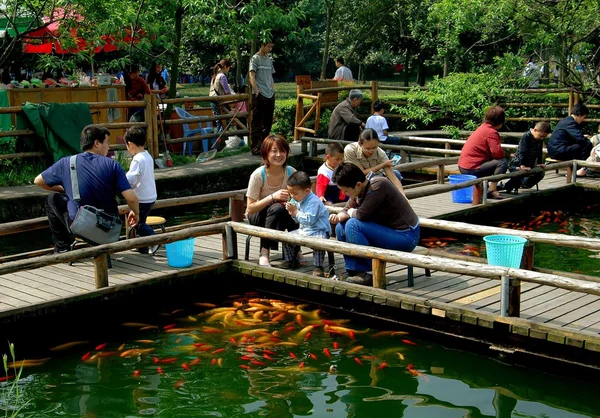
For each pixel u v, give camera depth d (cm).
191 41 2175
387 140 1296
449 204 967
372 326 598
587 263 798
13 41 1210
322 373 513
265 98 1280
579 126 1156
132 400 474
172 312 635
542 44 1285
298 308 629
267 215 665
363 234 604
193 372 516
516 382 501
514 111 1464
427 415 453
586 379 502
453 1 1280
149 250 710
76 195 626
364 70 3048
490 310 541
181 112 1320
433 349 554
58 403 471
